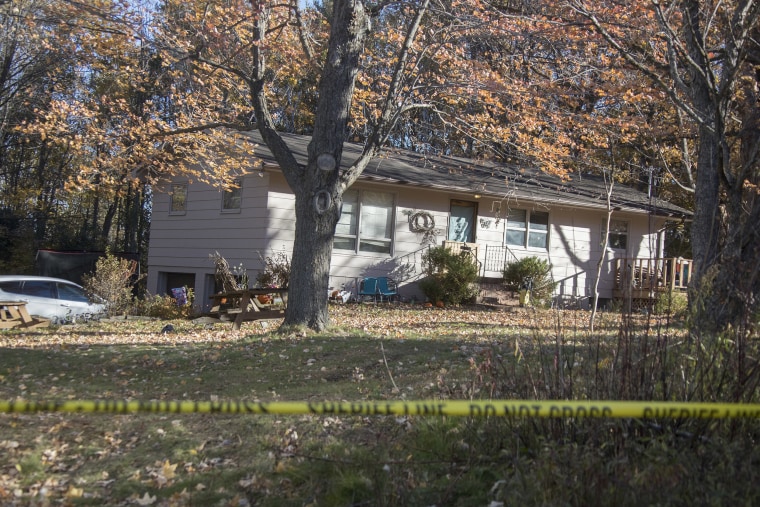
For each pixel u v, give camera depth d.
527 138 14.08
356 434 5.51
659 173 21.03
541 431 4.61
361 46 10.84
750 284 4.64
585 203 19.98
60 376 7.96
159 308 16.98
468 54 15.24
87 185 15.93
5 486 4.53
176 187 20.95
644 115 14.99
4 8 15.37
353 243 18.80
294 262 10.66
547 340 8.00
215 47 12.52
